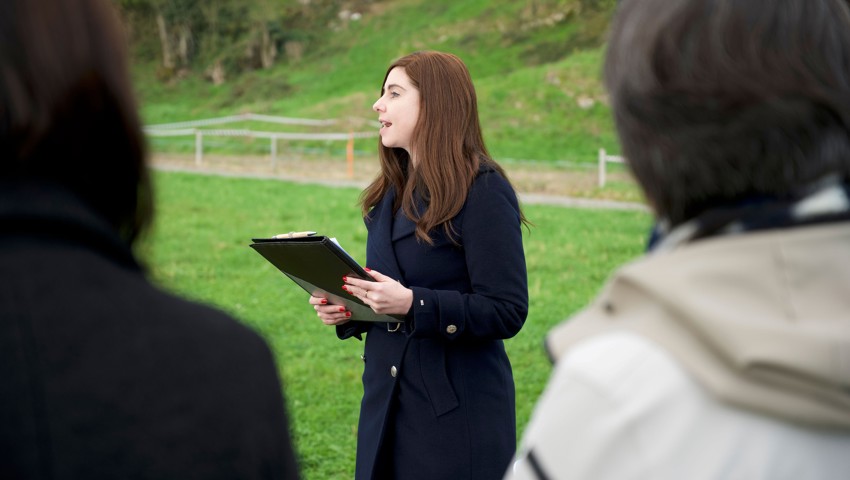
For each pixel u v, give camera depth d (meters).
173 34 36.91
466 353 2.71
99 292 0.95
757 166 0.99
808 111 0.98
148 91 34.28
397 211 2.88
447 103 2.76
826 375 0.87
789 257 0.95
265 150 21.75
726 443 0.91
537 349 6.62
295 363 6.28
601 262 9.95
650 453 0.92
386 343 2.79
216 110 31.17
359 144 22.06
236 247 10.73
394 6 37.19
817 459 0.92
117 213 1.07
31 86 0.94
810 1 1.06
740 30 1.03
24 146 0.94
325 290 2.76
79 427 0.89
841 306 0.93
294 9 38.50
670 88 1.02
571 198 15.33
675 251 1.00
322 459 4.64
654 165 1.04
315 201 14.49
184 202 14.21
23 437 0.87
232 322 1.03
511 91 22.95
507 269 2.65
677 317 0.94
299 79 32.69
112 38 1.03
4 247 0.93
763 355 0.87
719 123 0.99
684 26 1.05
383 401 2.76
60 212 0.95
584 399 0.96
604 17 30.36
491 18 32.69
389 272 2.78
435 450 2.64
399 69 2.84
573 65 23.92
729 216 0.99
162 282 1.14
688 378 0.93
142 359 0.94
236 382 0.98
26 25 0.95
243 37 36.81
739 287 0.94
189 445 0.93
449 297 2.59
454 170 2.71
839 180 1.01
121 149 1.03
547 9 31.62
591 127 21.00
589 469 0.95
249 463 0.96
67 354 0.91
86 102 0.98
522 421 5.16
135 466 0.90
